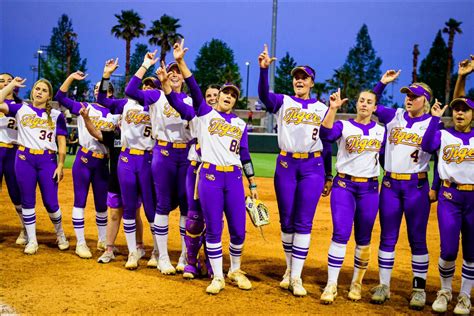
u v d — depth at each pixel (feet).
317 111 19.47
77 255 23.81
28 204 23.76
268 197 44.37
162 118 20.68
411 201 18.71
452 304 19.22
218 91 21.02
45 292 18.40
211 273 21.07
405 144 18.71
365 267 19.30
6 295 17.99
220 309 17.35
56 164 24.61
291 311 17.53
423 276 18.81
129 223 21.86
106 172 24.06
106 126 23.56
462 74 19.15
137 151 21.61
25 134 23.49
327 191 20.98
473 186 17.94
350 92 223.71
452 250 18.29
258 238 29.07
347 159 18.99
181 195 21.30
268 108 19.74
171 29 165.58
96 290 18.81
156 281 20.22
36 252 24.04
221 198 19.22
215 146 18.99
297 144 19.33
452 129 18.57
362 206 19.06
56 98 23.54
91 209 35.88
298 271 19.52
